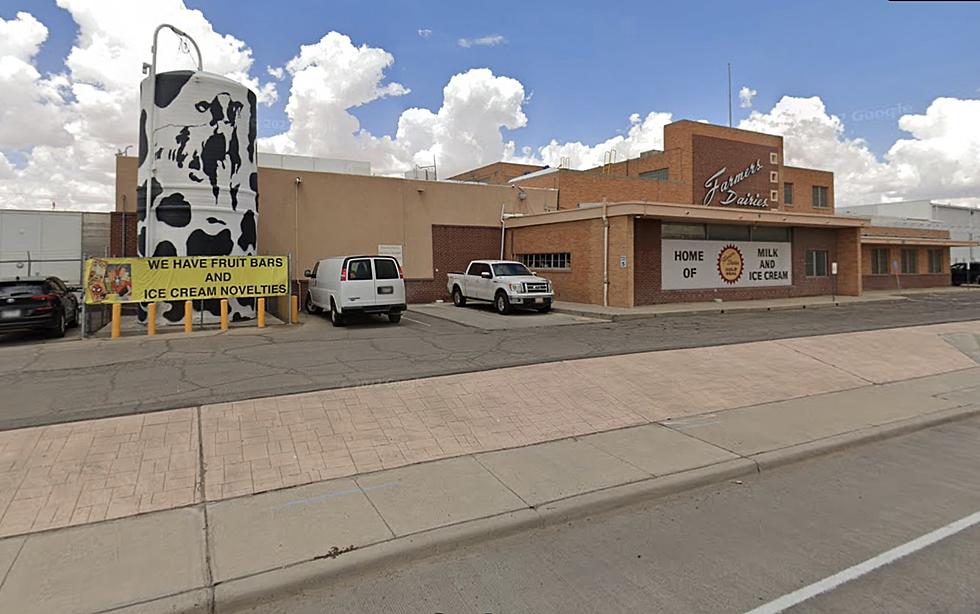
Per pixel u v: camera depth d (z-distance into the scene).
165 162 16.30
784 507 4.98
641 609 3.43
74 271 21.36
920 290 36.22
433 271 24.92
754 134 41.22
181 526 4.43
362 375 8.88
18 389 8.12
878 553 4.11
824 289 28.58
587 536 4.47
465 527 4.43
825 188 48.50
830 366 10.86
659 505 5.07
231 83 17.09
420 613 3.44
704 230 24.23
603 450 6.28
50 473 5.26
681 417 7.63
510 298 19.69
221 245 16.81
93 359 10.60
